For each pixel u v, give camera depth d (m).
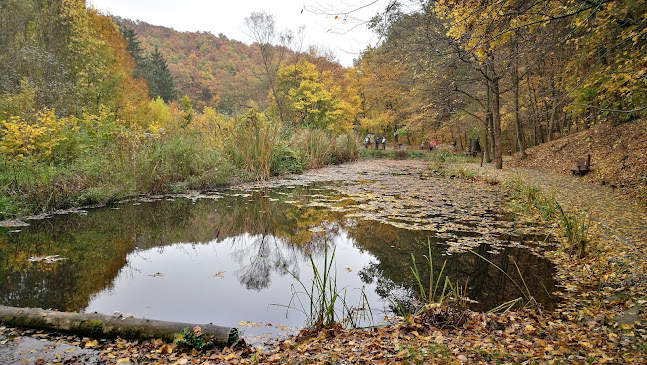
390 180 13.91
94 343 2.93
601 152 13.88
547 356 2.50
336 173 15.82
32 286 4.40
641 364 2.34
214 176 11.57
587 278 4.51
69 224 7.13
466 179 14.15
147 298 4.14
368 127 35.94
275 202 9.52
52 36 18.91
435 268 5.05
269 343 3.17
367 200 9.81
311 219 7.83
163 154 11.05
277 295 4.28
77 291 4.30
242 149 13.30
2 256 5.44
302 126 20.47
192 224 7.46
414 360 2.44
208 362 2.66
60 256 5.50
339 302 4.10
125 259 5.45
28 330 3.12
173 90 54.88
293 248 6.06
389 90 28.83
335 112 30.25
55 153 9.45
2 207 7.32
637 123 13.32
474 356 2.52
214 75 62.22
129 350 2.84
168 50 70.25
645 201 8.18
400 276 4.83
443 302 3.71
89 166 9.08
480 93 22.25
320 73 38.44
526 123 25.50
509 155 27.19
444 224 7.27
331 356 2.65
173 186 10.46
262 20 30.42
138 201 9.22
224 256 5.67
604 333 2.97
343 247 6.03
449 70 15.63
